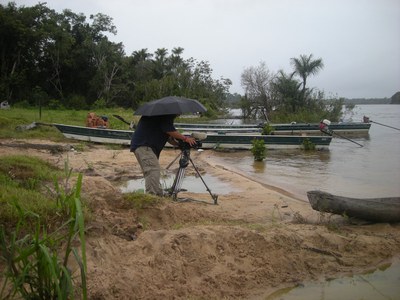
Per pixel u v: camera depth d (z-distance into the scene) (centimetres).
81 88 4972
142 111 634
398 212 591
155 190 649
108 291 351
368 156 1566
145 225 504
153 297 360
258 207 681
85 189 615
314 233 512
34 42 4275
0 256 350
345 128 2606
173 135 649
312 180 1030
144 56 5547
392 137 2444
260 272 425
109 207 528
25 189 540
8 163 734
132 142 662
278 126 2506
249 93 4081
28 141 1438
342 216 595
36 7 4406
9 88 4188
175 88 4762
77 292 341
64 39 4403
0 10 4025
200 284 390
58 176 711
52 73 4741
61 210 432
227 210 650
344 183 988
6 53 4341
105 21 5050
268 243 468
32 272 315
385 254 488
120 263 397
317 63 3491
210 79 5244
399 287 418
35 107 4034
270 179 1041
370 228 575
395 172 1167
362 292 407
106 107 4712
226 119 4238
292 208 679
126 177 933
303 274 438
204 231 459
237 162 1388
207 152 1628
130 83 5128
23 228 396
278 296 394
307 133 2538
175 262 405
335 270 449
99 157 1240
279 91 3659
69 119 2616
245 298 385
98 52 4738
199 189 855
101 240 423
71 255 386
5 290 327
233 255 441
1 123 1847
